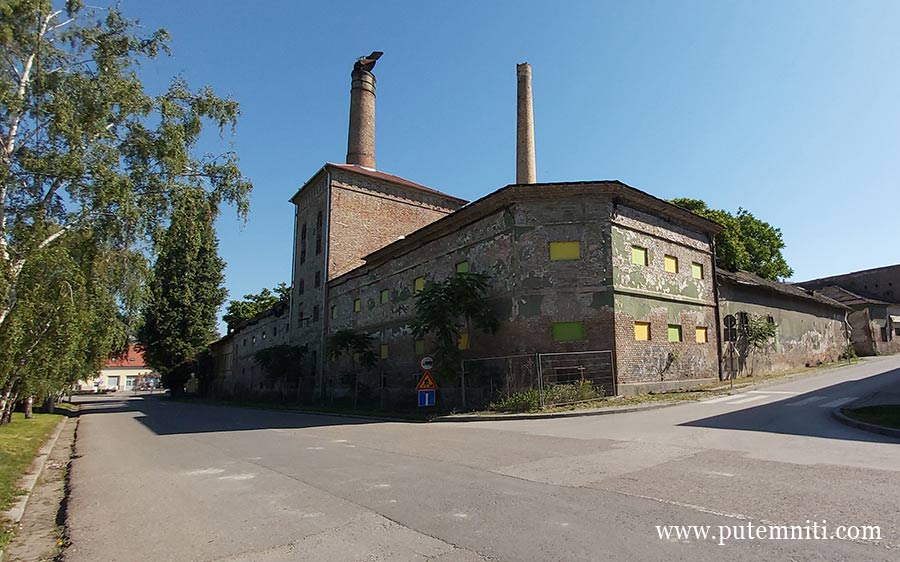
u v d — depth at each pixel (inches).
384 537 195.6
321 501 255.8
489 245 885.8
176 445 530.9
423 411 841.5
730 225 1553.9
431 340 1013.8
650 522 195.5
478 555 171.9
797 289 1414.9
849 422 434.3
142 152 762.2
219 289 2175.2
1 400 662.5
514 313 816.3
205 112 831.7
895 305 1796.3
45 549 214.1
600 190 819.4
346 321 1370.6
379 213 1578.5
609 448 362.0
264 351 1549.0
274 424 753.6
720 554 162.2
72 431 850.1
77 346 679.7
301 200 1728.6
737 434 399.5
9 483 336.8
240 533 211.3
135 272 783.7
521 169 1316.4
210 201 839.1
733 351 1011.3
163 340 2005.4
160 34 787.4
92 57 748.6
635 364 797.2
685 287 930.1
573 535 185.5
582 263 807.7
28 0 660.7
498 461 337.1
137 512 255.6
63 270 614.5
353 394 1239.5
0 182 648.4
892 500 210.8
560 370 771.4
